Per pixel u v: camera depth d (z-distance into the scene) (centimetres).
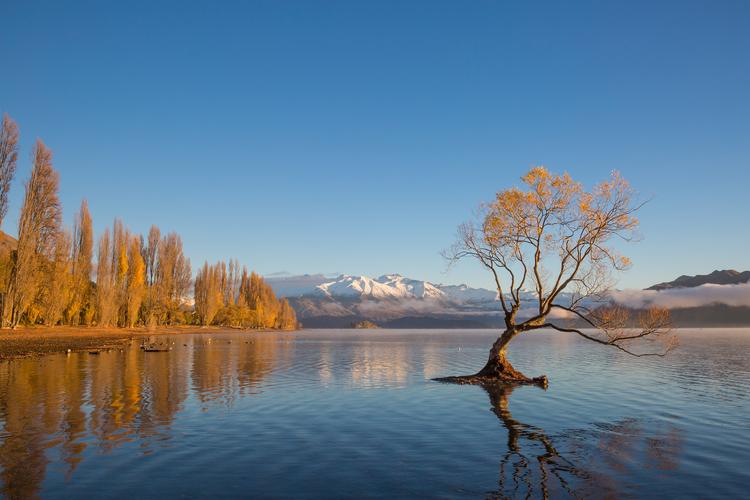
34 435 1945
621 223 3503
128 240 11006
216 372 4250
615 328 3469
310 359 5997
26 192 6862
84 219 9456
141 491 1360
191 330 13650
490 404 2797
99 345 6900
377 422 2286
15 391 3016
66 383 3366
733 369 4866
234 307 17600
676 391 3356
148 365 4631
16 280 6969
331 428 2148
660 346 8938
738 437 2045
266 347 8469
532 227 3700
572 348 8712
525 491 1401
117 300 10538
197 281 15512
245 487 1402
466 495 1363
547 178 3650
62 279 8225
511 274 3875
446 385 3609
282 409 2577
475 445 1888
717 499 1345
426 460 1686
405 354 7312
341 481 1462
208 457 1686
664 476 1541
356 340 13638
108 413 2394
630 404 2823
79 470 1531
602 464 1658
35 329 7694
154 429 2081
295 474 1522
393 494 1363
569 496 1366
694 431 2152
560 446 1884
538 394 3184
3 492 1343
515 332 3844
